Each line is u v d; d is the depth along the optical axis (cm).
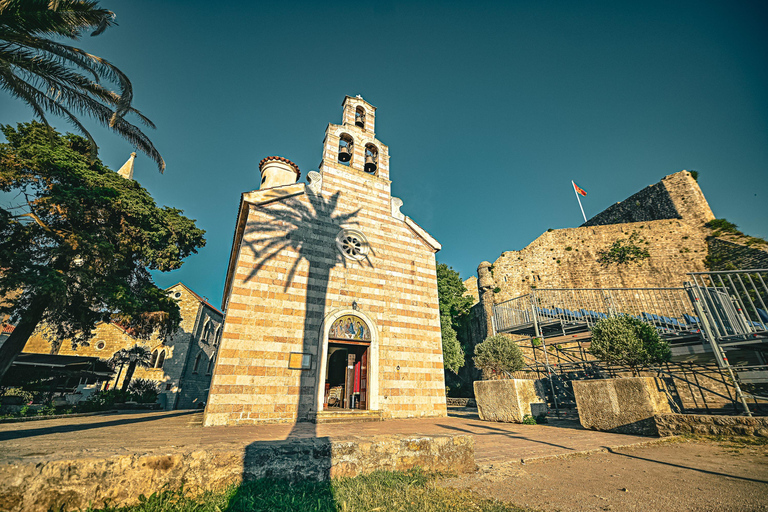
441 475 500
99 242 1424
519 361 1259
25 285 1256
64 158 1512
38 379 1995
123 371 2606
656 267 2455
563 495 414
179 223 1970
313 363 1163
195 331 2789
